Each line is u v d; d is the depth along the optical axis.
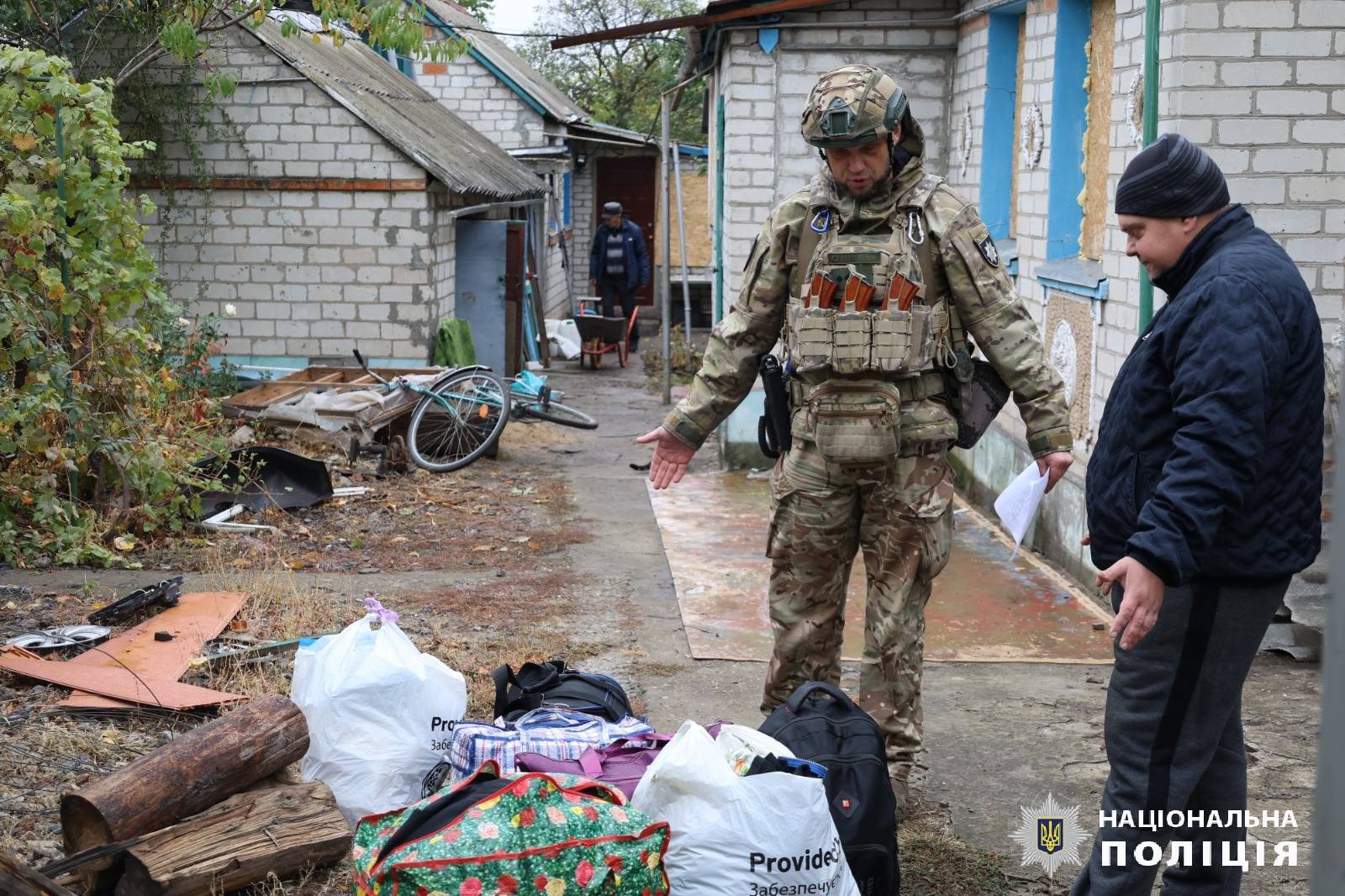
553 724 3.40
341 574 6.58
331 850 3.24
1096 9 7.03
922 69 9.12
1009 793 4.04
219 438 8.05
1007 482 7.85
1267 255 2.69
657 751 3.26
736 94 9.13
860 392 3.58
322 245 11.93
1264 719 4.68
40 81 6.92
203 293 11.99
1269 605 2.70
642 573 6.70
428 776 3.59
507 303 13.98
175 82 11.54
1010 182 8.37
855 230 3.59
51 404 6.44
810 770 2.92
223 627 5.21
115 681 4.45
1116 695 2.82
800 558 3.80
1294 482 2.65
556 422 10.57
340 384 10.22
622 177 24.19
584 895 2.56
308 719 3.57
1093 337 6.53
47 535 6.61
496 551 7.20
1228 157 5.49
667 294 13.56
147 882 2.98
